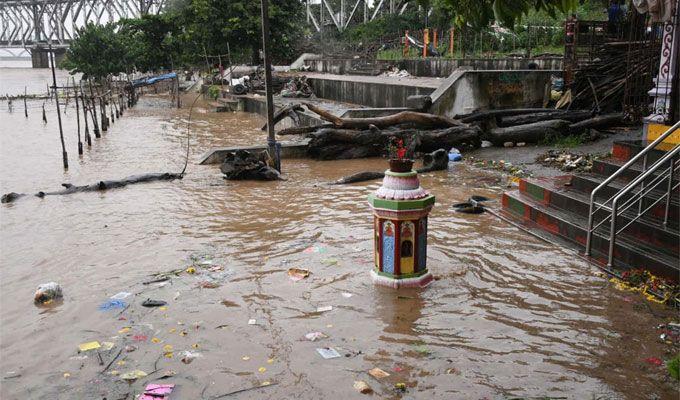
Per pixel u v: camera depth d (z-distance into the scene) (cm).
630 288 599
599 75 1577
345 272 666
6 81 7488
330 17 5872
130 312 569
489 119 1527
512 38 2988
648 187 679
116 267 705
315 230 845
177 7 4662
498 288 610
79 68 4856
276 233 836
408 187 599
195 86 5062
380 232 616
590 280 627
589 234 690
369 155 1504
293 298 593
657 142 639
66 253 766
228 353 480
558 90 1962
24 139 2198
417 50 3522
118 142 2066
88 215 974
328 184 1189
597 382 425
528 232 802
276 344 494
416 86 2109
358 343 493
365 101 2612
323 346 489
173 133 2334
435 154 1289
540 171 1188
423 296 593
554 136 1460
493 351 475
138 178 1254
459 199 1014
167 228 879
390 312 555
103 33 4856
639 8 873
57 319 558
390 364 457
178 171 1402
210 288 626
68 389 432
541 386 421
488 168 1283
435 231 820
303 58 4609
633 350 472
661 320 525
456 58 2745
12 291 636
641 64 1435
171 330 526
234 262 712
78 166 1543
